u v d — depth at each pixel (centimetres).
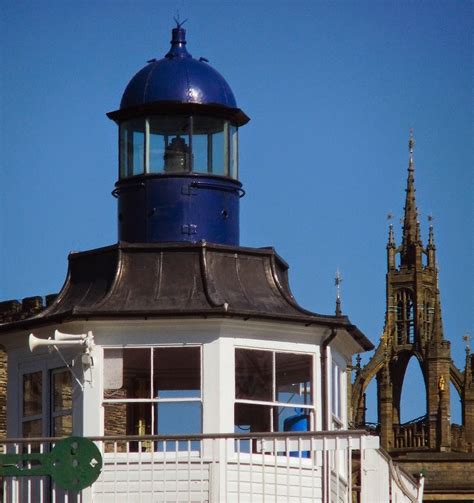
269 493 4988
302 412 5116
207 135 5359
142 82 5369
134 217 5328
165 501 4825
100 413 5034
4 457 4681
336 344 5262
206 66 5434
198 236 5294
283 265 5319
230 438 4788
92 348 5031
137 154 5356
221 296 5078
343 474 5191
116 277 5122
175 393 5034
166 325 5041
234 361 5034
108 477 4988
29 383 5216
